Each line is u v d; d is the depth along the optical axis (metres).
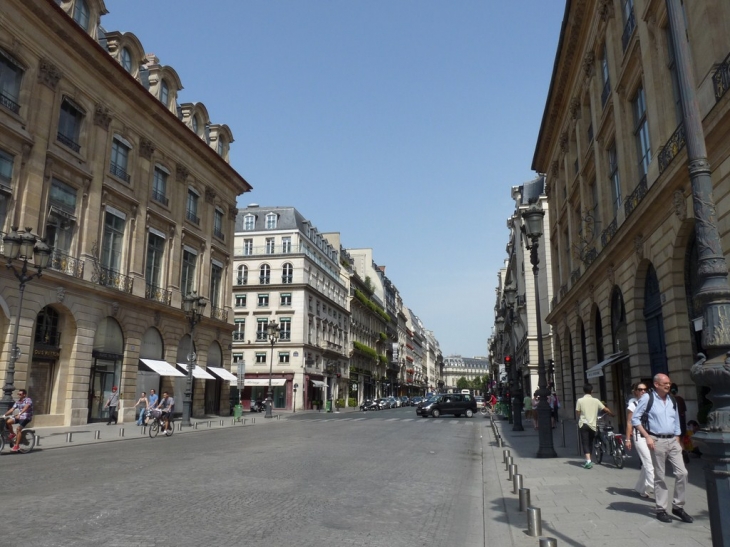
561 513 7.62
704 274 4.34
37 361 23.75
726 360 3.97
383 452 15.57
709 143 10.88
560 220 32.09
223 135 41.53
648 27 15.16
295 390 57.66
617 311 20.16
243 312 60.31
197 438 20.48
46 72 23.95
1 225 21.75
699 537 6.23
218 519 7.02
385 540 6.28
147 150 31.19
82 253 25.86
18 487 9.23
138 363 29.70
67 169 25.12
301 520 7.08
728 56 10.55
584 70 23.66
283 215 63.12
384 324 106.56
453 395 40.31
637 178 17.45
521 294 53.12
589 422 12.17
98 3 27.59
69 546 5.71
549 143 34.06
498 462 13.48
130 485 9.46
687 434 12.11
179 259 34.19
